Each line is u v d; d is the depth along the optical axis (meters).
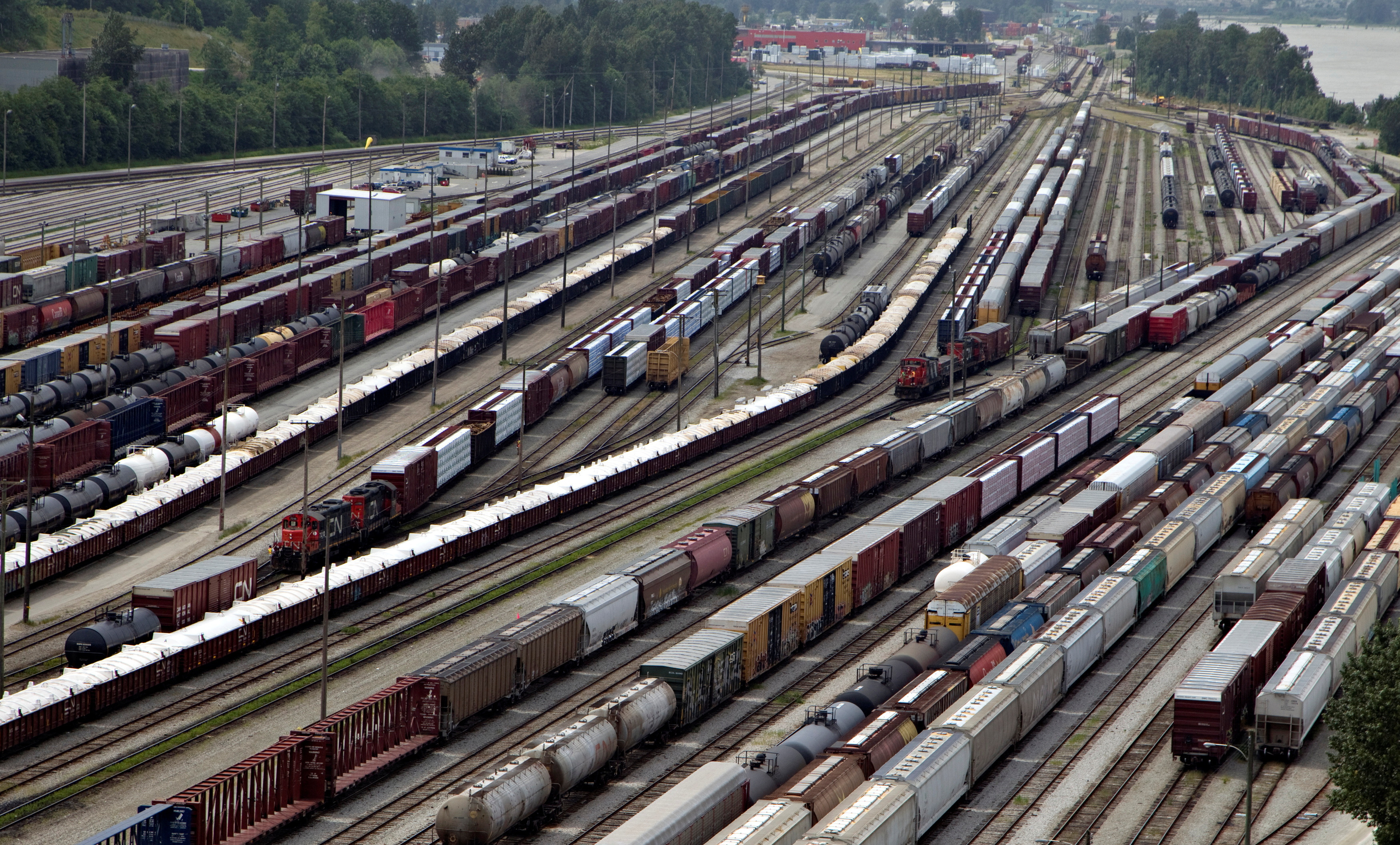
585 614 118.94
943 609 121.50
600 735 97.06
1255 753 108.06
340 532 144.00
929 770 92.81
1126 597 129.88
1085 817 98.00
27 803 94.69
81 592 135.25
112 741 104.56
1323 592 134.88
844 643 129.25
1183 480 165.50
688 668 107.06
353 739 97.69
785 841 83.19
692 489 174.00
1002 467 167.50
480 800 86.19
